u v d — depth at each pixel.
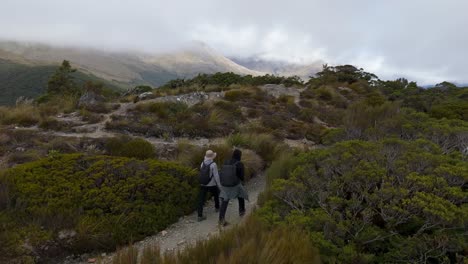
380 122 8.61
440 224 3.68
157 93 18.16
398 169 4.43
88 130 11.29
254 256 3.02
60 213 5.24
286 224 3.99
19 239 4.75
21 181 5.83
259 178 8.75
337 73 30.28
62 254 4.94
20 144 9.19
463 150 6.52
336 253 3.52
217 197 6.61
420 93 24.22
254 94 18.06
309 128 13.33
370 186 4.32
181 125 11.82
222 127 12.38
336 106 18.80
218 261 2.94
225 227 5.72
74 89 30.33
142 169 6.61
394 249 3.58
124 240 5.33
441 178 3.96
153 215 5.87
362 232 3.76
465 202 4.14
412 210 3.80
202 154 8.45
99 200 5.58
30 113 12.90
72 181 5.96
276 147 10.09
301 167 5.37
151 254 3.44
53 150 8.52
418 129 7.68
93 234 5.13
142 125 11.74
